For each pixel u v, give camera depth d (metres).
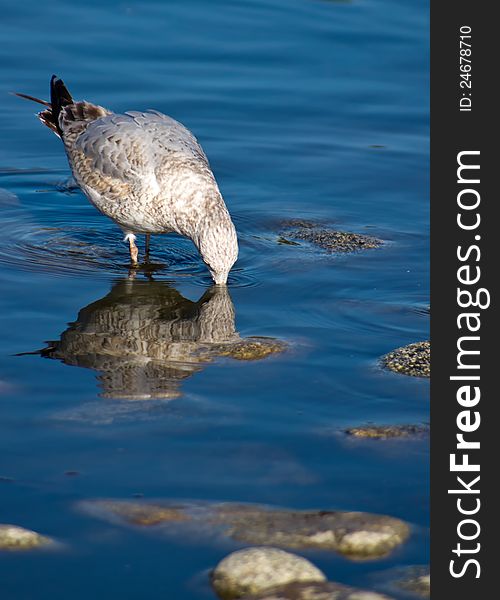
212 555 7.66
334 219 15.05
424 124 18.08
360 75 19.56
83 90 18.33
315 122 18.02
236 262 13.65
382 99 18.84
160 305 12.23
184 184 13.23
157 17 21.36
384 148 17.23
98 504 8.18
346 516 8.16
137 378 10.31
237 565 7.45
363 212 15.30
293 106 18.48
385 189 16.02
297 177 16.31
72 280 12.87
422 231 14.70
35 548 7.65
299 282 12.97
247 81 19.17
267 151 17.03
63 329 11.41
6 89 18.28
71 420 9.43
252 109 18.27
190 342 11.21
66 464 8.72
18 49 19.62
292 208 15.37
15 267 13.14
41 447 8.96
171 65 19.55
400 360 10.81
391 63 19.95
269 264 13.56
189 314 11.98
